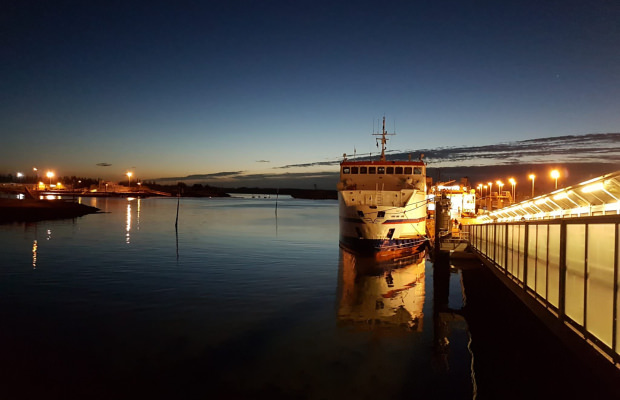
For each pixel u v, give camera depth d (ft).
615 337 21.85
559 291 29.89
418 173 139.85
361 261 118.62
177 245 150.10
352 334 56.95
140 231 199.41
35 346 49.73
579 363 27.84
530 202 67.82
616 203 41.14
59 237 165.58
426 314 67.92
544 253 34.83
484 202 220.23
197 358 47.09
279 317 63.87
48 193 647.15
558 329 30.35
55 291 77.25
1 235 168.25
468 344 53.72
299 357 48.21
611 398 22.84
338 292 81.46
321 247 150.10
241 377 42.52
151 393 38.81
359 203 129.49
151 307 67.41
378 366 46.03
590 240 25.21
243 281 89.20
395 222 122.11
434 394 39.40
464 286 83.97
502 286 58.49
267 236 189.26
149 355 47.62
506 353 50.37
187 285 84.17
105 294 75.46
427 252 136.98
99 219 270.46
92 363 45.11
